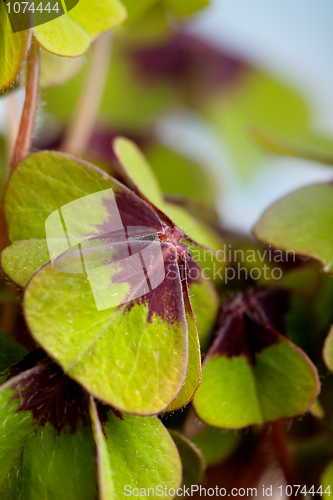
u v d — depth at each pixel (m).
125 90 0.36
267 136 0.21
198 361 0.15
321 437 0.19
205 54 0.36
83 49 0.16
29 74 0.17
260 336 0.17
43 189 0.16
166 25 0.28
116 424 0.16
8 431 0.15
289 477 0.18
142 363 0.15
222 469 0.20
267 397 0.17
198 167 0.31
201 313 0.17
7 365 0.16
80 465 0.15
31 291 0.15
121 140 0.18
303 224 0.18
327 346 0.17
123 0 0.22
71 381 0.15
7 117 0.21
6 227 0.16
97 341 0.15
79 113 0.26
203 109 0.38
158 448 0.16
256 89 0.38
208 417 0.17
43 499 0.15
